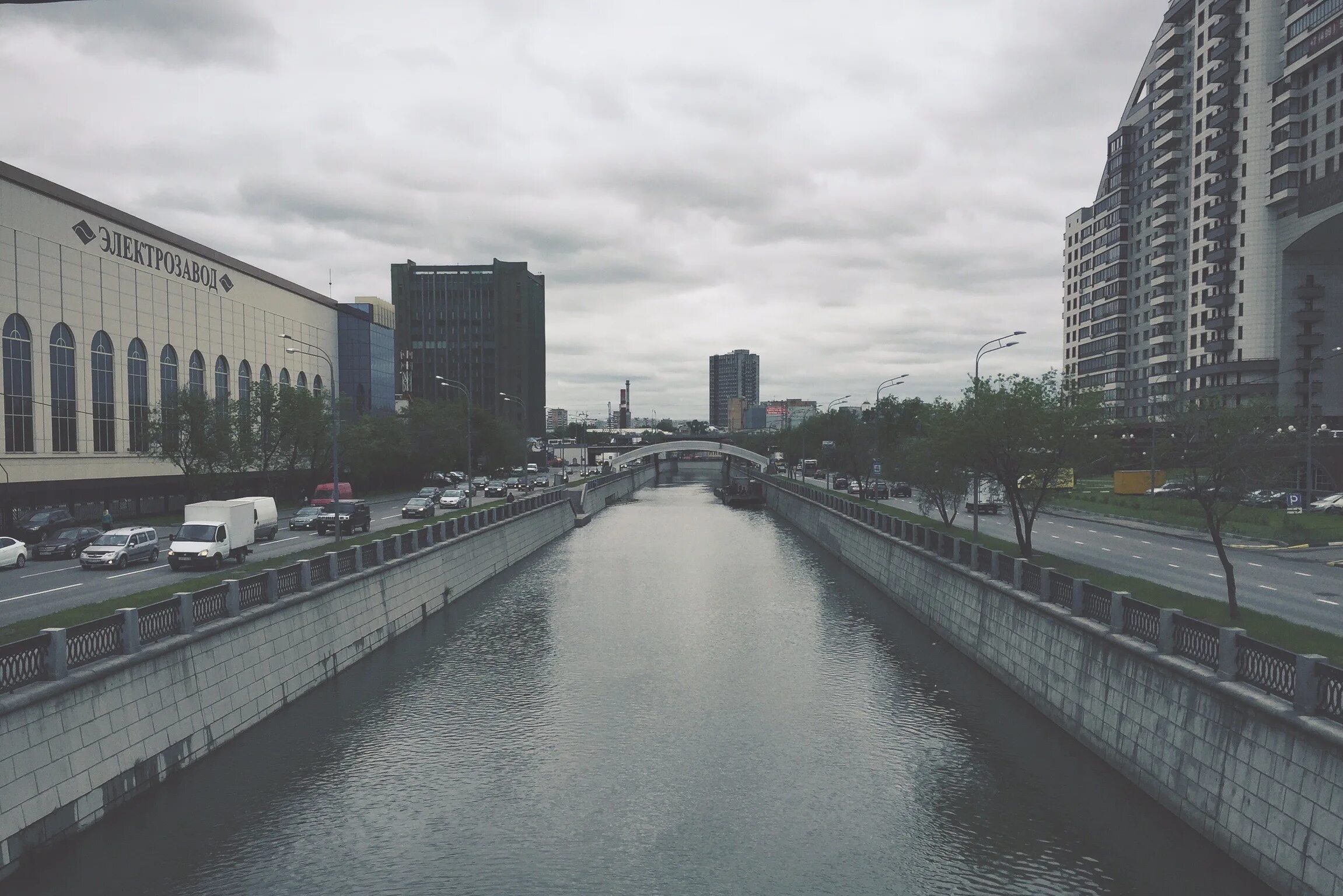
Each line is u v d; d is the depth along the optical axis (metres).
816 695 31.14
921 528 46.59
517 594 52.09
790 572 61.81
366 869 18.86
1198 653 19.23
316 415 79.81
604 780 23.75
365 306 122.69
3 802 16.27
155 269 74.12
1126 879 17.92
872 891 18.00
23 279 58.81
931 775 23.70
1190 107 124.75
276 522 53.81
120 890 17.84
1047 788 22.34
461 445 116.62
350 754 25.30
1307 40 97.88
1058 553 46.44
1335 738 14.32
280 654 28.19
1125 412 145.38
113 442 68.56
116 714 19.67
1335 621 26.81
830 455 118.00
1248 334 108.38
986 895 17.72
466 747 26.16
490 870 18.94
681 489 184.75
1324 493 76.06
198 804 21.94
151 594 28.77
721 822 21.27
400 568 40.56
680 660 36.09
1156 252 134.12
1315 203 98.81
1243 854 16.81
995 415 40.06
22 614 28.48
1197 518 61.94
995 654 32.91
